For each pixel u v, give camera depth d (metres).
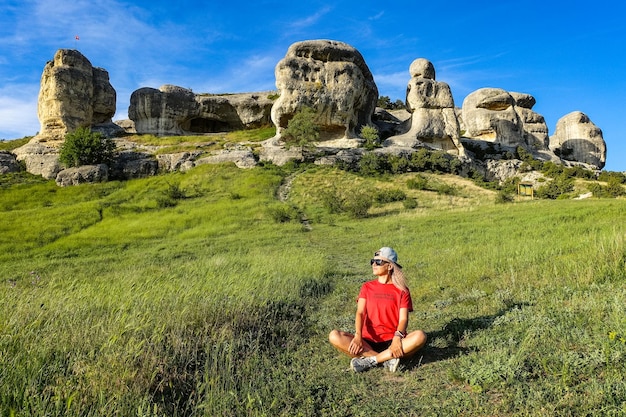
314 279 11.56
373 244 19.45
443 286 9.43
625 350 4.42
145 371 4.64
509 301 7.16
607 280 7.25
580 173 50.50
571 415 3.57
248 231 26.42
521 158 60.59
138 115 63.66
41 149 52.19
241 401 4.34
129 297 7.77
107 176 46.06
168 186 41.88
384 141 54.09
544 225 18.50
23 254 22.80
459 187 42.09
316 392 4.59
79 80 55.78
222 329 6.35
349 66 53.62
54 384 4.35
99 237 26.33
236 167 45.75
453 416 3.84
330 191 38.09
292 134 49.53
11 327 5.65
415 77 58.38
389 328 5.36
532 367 4.52
